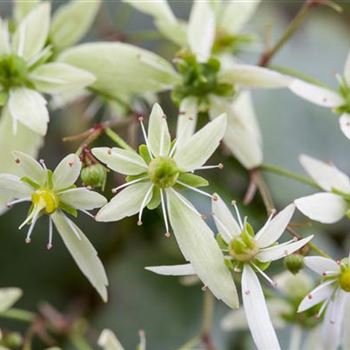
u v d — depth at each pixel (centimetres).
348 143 24
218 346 23
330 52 25
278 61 25
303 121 24
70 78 21
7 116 21
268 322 19
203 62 21
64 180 19
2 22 21
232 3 23
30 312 24
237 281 21
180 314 24
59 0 25
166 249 24
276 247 19
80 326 23
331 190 20
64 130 25
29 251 24
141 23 26
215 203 19
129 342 24
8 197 19
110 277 24
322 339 20
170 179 19
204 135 19
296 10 26
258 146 21
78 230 19
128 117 22
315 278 22
